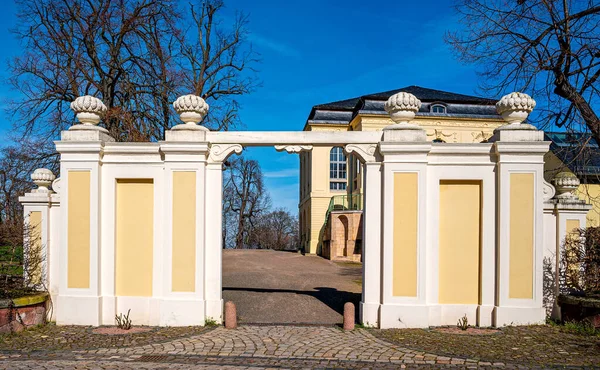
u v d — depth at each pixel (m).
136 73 20.09
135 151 9.34
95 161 9.25
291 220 58.22
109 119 18.22
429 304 9.12
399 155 9.11
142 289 9.37
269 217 56.62
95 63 19.02
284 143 9.38
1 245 9.61
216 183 9.38
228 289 13.57
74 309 9.15
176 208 9.22
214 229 9.36
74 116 19.06
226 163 24.83
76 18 18.58
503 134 9.09
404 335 8.43
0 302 8.46
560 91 13.12
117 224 9.46
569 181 9.81
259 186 49.12
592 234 9.13
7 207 20.52
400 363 6.85
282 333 8.59
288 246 57.34
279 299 11.98
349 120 32.69
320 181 31.11
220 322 9.26
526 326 8.95
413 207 9.06
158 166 9.36
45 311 9.30
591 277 9.05
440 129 29.30
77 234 9.25
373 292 9.21
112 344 7.85
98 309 9.13
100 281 9.29
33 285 9.43
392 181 9.12
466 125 29.50
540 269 8.98
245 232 49.31
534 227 8.99
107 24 18.84
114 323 9.23
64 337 8.30
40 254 9.42
